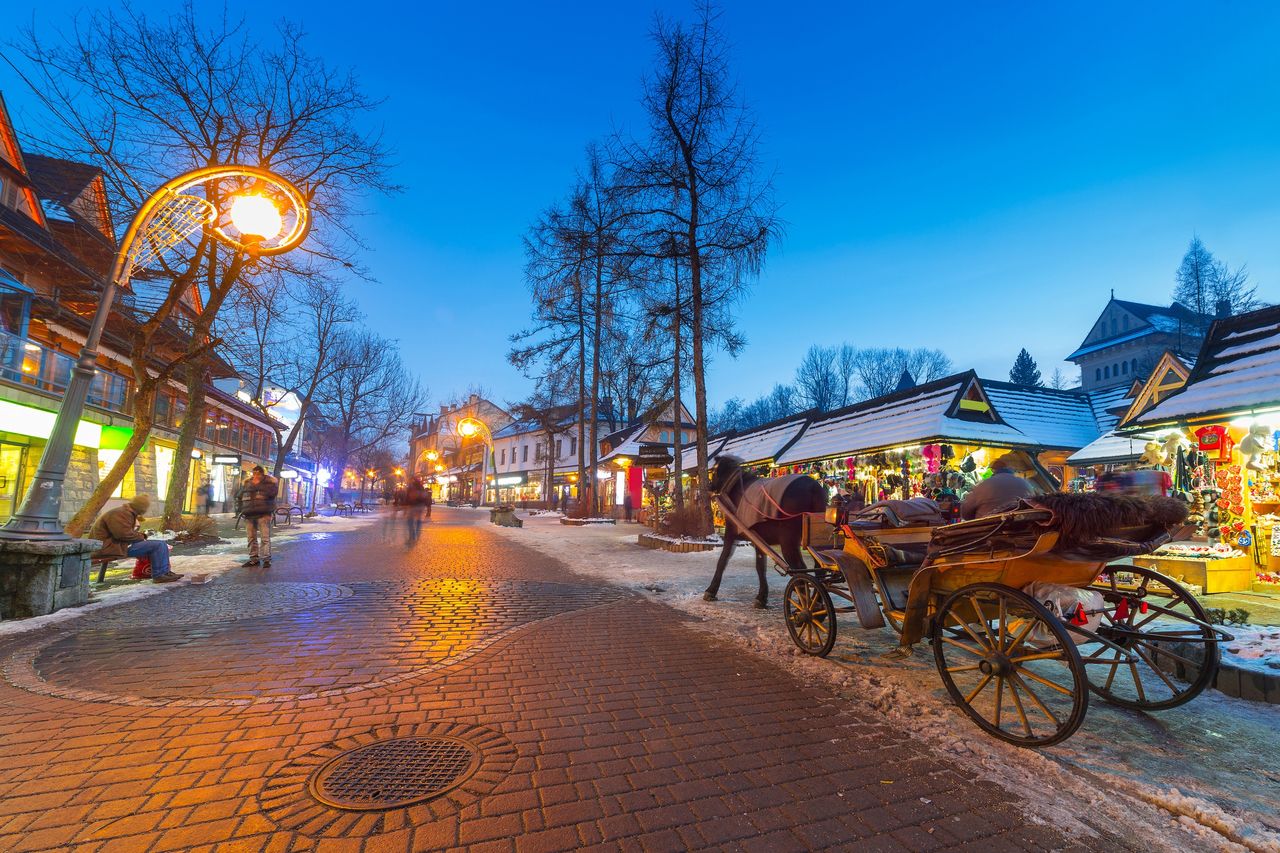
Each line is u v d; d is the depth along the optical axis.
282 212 7.33
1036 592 3.38
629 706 3.85
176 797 2.58
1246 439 7.83
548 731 3.41
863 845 2.32
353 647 5.15
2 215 13.84
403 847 2.24
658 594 8.31
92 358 6.85
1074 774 2.92
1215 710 3.78
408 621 6.23
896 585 4.48
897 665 4.83
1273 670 3.95
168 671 4.40
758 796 2.70
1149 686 4.28
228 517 27.77
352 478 81.94
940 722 3.62
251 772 2.83
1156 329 52.66
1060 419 16.20
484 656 4.96
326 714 3.60
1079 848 2.33
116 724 3.40
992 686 4.30
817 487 6.04
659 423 31.31
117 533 8.22
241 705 3.72
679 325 17.91
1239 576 7.53
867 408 17.83
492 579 9.41
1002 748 3.25
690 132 15.80
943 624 3.84
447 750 3.12
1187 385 9.05
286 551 13.09
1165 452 9.52
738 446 24.02
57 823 2.35
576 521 25.38
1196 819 2.54
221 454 27.80
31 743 3.13
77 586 6.71
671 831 2.39
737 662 4.93
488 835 2.33
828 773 2.94
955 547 3.65
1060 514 3.02
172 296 12.11
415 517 16.03
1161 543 3.28
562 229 18.38
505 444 61.47
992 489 4.12
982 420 14.63
